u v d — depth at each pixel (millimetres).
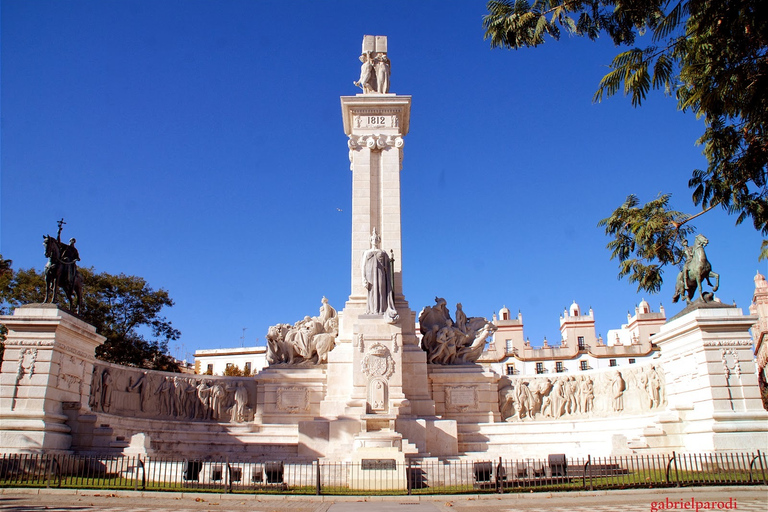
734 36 12844
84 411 19344
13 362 18344
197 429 22844
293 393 24234
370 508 12008
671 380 20297
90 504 12258
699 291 19344
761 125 14367
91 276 37094
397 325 22672
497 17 14461
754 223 17516
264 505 12617
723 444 17219
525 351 65750
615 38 14250
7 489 14141
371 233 25906
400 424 20766
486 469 15930
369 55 28609
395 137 27156
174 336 40469
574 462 19766
